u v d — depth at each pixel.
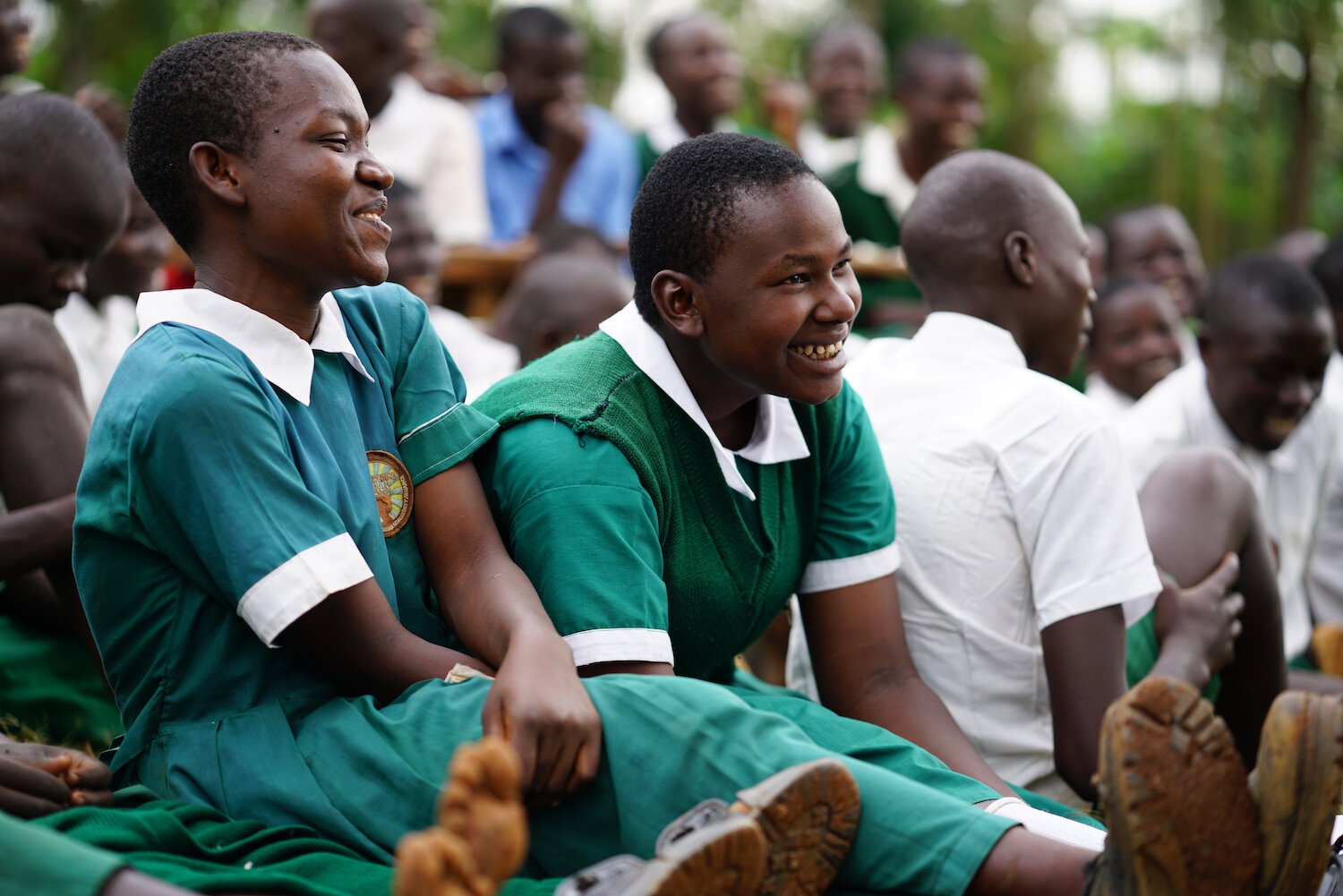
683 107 6.60
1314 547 4.59
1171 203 9.84
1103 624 2.70
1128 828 1.71
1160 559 3.08
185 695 2.19
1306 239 6.75
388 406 2.40
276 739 2.14
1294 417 3.97
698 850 1.67
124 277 3.49
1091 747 2.65
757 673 3.91
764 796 1.79
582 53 6.38
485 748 1.54
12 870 1.67
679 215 2.38
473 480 2.38
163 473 2.11
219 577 2.09
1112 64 10.12
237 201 2.22
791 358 2.37
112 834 1.91
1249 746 3.28
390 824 2.03
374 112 5.35
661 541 2.42
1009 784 2.64
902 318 5.38
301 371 2.25
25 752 2.05
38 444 2.77
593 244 5.36
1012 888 1.86
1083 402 2.81
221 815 2.06
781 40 10.12
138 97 2.29
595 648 2.22
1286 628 4.19
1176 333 5.30
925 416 2.88
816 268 2.35
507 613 2.18
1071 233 3.03
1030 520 2.76
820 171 6.70
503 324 4.52
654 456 2.39
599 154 6.37
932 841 1.89
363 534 2.24
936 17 10.54
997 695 2.81
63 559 2.71
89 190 2.93
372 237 2.25
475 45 9.27
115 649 2.24
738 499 2.51
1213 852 1.74
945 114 6.24
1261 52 9.16
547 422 2.37
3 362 2.79
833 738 2.25
